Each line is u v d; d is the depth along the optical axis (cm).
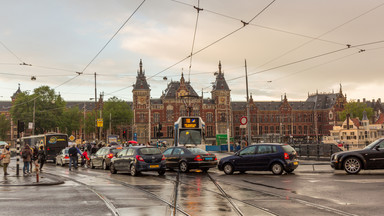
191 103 11300
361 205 1008
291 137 11519
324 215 889
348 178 1653
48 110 9119
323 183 1506
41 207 1055
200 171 2472
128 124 11262
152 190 1453
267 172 2206
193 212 965
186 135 3189
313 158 3045
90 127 10800
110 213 959
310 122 12950
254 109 12556
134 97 11000
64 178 2062
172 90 11444
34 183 1706
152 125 11050
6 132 12262
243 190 1384
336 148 2967
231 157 2116
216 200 1162
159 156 2192
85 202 1146
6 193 1382
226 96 11475
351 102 11931
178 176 2092
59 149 4384
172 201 1156
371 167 1816
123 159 2284
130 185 1645
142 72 11331
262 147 2048
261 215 906
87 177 2119
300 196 1195
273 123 12650
